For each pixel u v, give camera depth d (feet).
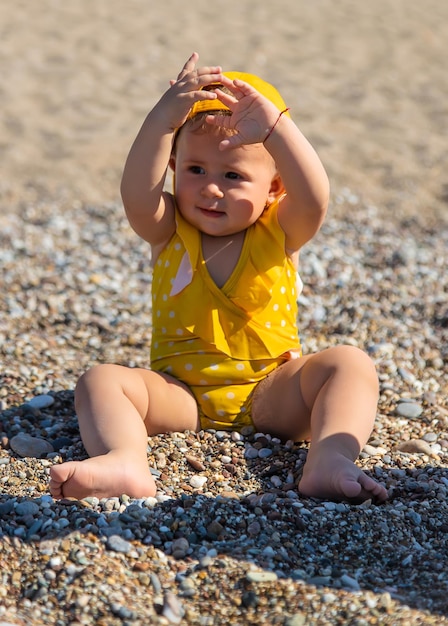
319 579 9.25
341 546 10.00
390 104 35.22
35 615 8.68
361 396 11.50
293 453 12.23
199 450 12.08
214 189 12.04
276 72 37.93
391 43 42.75
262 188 12.28
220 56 39.60
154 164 11.94
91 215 25.77
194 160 12.18
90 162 29.17
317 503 10.69
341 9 48.24
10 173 28.35
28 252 22.49
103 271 21.27
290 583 9.16
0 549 9.40
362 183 28.32
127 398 11.69
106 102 34.35
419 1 49.90
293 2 49.57
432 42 43.11
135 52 39.99
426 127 33.09
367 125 32.99
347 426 11.21
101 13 45.85
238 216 12.20
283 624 8.54
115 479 10.51
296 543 9.96
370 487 10.67
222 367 12.45
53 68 37.55
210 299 12.37
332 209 26.37
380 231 25.08
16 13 44.96
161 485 11.14
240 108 11.75
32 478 11.54
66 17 44.83
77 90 35.27
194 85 11.72
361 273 21.52
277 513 10.36
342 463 10.77
